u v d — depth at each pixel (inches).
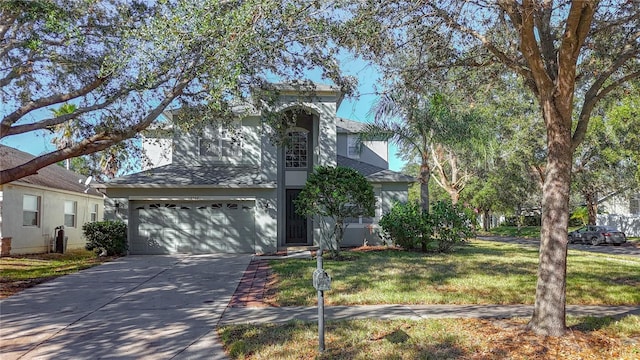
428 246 677.9
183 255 636.1
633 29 307.3
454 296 333.7
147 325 269.4
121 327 265.9
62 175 895.7
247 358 208.1
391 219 662.5
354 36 304.3
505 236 1414.9
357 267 483.8
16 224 646.5
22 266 531.2
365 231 743.7
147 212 656.4
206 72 346.9
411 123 697.0
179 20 301.7
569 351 207.9
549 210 232.1
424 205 745.0
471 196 1616.6
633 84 364.2
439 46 327.9
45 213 724.7
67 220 812.6
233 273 471.5
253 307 313.7
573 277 426.0
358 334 236.2
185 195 655.8
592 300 329.1
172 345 231.5
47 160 402.6
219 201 666.2
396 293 345.1
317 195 553.6
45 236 721.6
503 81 388.2
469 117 710.5
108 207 645.3
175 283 414.3
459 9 292.0
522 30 233.1
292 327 253.4
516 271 455.2
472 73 365.4
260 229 661.3
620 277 428.5
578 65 337.4
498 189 1397.6
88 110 423.8
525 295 337.4
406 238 655.1
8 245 620.4
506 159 1096.2
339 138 943.7
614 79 368.5
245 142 725.3
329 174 567.2
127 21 403.9
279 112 534.3
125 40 336.5
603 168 1061.8
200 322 274.7
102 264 543.5
